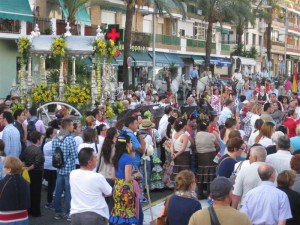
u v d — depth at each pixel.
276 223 7.45
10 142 12.45
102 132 12.48
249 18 52.19
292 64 98.50
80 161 8.53
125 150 9.77
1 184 8.75
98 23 43.44
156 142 15.38
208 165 13.75
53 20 34.97
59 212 12.33
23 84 19.55
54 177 13.19
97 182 8.41
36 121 15.21
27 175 10.47
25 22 33.22
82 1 34.56
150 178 14.74
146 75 46.72
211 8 47.78
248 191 8.09
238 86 33.22
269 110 16.80
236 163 9.57
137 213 9.82
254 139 12.15
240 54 62.84
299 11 96.50
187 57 57.50
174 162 14.15
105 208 8.52
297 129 11.79
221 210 6.30
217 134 14.61
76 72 23.67
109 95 19.89
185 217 7.21
